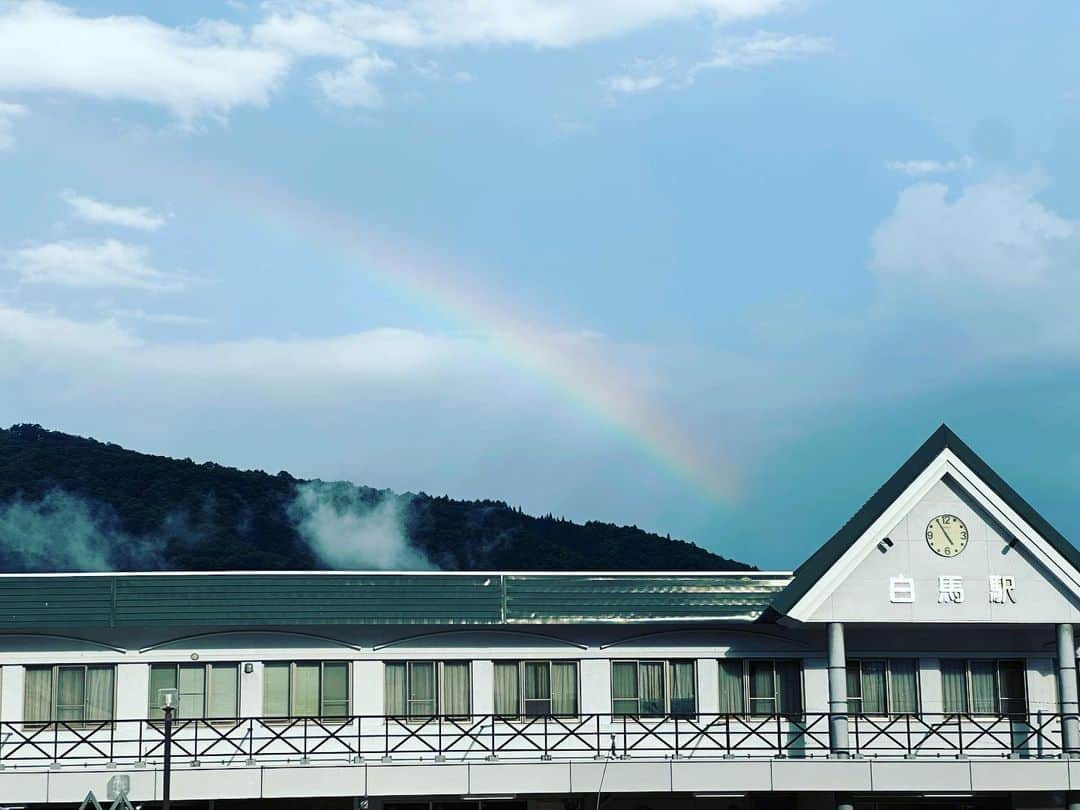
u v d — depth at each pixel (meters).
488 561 156.75
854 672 39.19
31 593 36.72
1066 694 36.59
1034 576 36.50
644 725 37.66
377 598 37.59
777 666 38.88
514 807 38.72
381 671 37.97
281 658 37.66
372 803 38.19
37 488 153.88
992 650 39.31
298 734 37.16
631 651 38.62
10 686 36.91
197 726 36.00
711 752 38.12
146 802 34.09
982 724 38.75
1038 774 35.53
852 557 36.25
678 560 155.88
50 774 33.84
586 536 164.50
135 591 36.94
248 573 37.59
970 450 36.56
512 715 36.28
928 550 36.50
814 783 35.25
